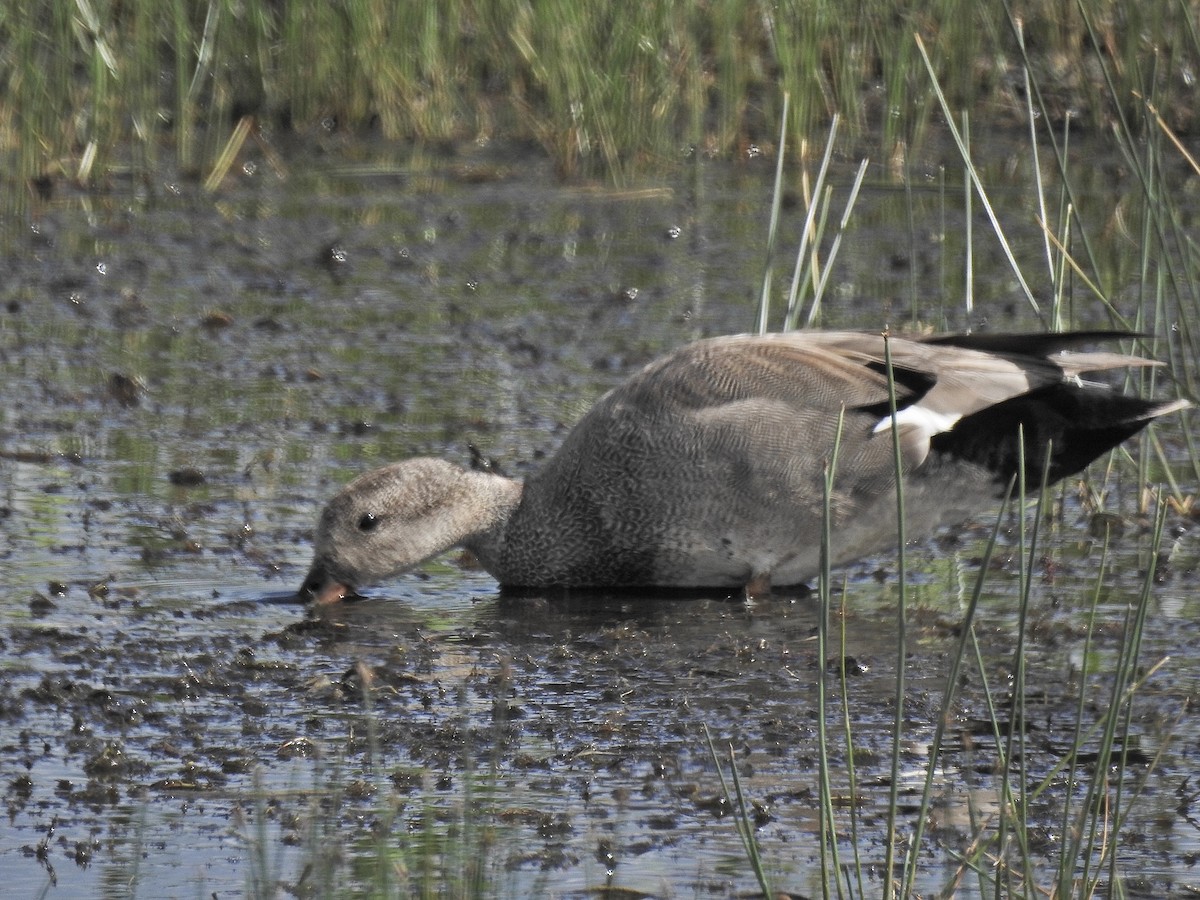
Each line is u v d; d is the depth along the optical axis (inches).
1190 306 657.6
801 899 269.4
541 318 669.3
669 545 428.5
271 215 827.4
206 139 927.7
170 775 316.2
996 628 396.2
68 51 892.0
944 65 921.5
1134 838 291.7
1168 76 820.6
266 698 355.6
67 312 677.3
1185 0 524.1
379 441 530.6
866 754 325.1
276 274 735.1
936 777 315.3
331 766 320.2
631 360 615.5
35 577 426.6
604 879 275.3
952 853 269.6
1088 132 920.3
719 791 309.0
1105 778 279.9
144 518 469.4
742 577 431.2
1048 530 470.6
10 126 889.5
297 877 275.9
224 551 450.3
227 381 594.9
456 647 390.3
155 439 534.3
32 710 346.3
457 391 582.9
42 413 556.4
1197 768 318.7
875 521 421.4
